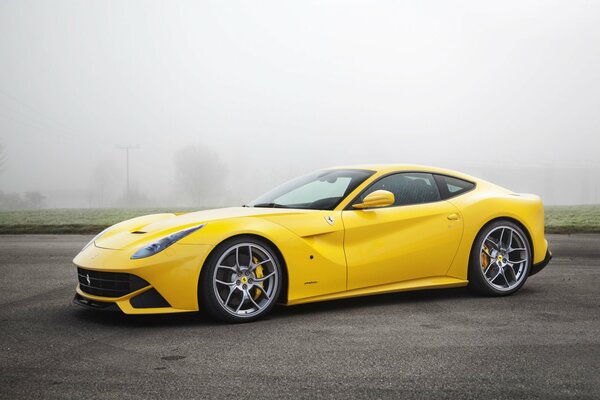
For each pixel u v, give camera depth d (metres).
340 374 3.04
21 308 4.78
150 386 2.85
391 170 5.14
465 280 5.20
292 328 4.05
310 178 5.43
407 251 4.87
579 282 6.06
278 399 2.68
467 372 3.07
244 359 3.31
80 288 4.57
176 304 4.08
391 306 4.81
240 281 4.25
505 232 5.37
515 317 4.39
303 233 4.46
